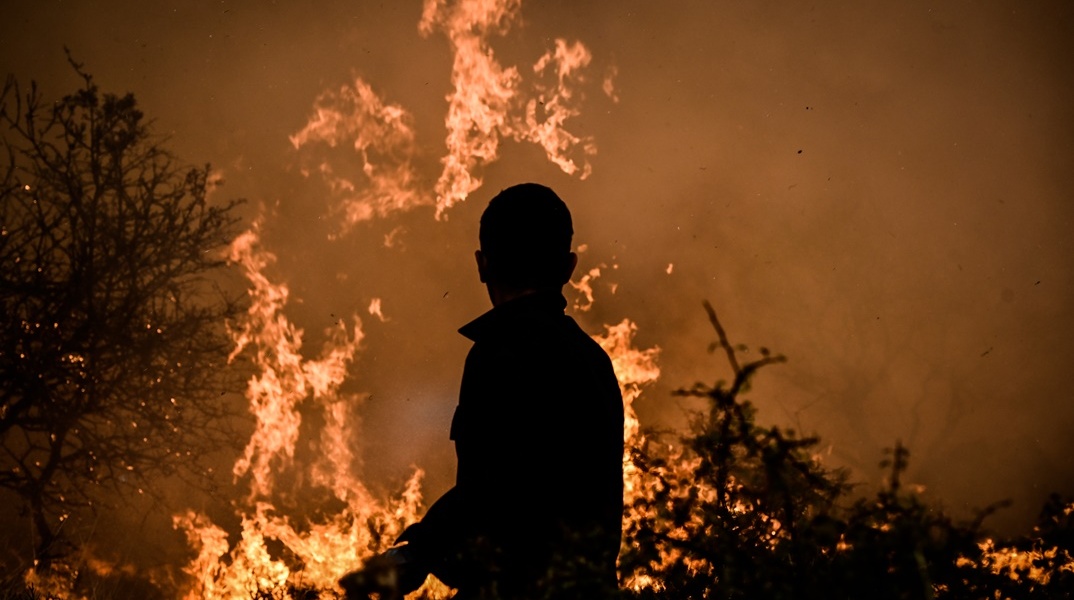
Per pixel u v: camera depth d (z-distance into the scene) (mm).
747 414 1542
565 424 2104
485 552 1801
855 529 1455
